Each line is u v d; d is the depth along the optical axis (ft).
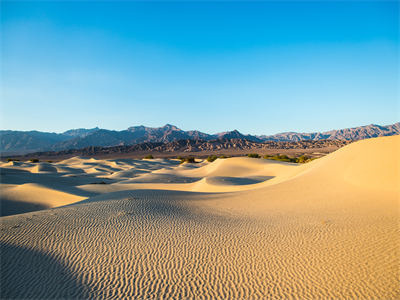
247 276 25.18
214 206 57.93
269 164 188.03
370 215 39.27
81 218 44.42
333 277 24.02
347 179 64.08
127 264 28.22
